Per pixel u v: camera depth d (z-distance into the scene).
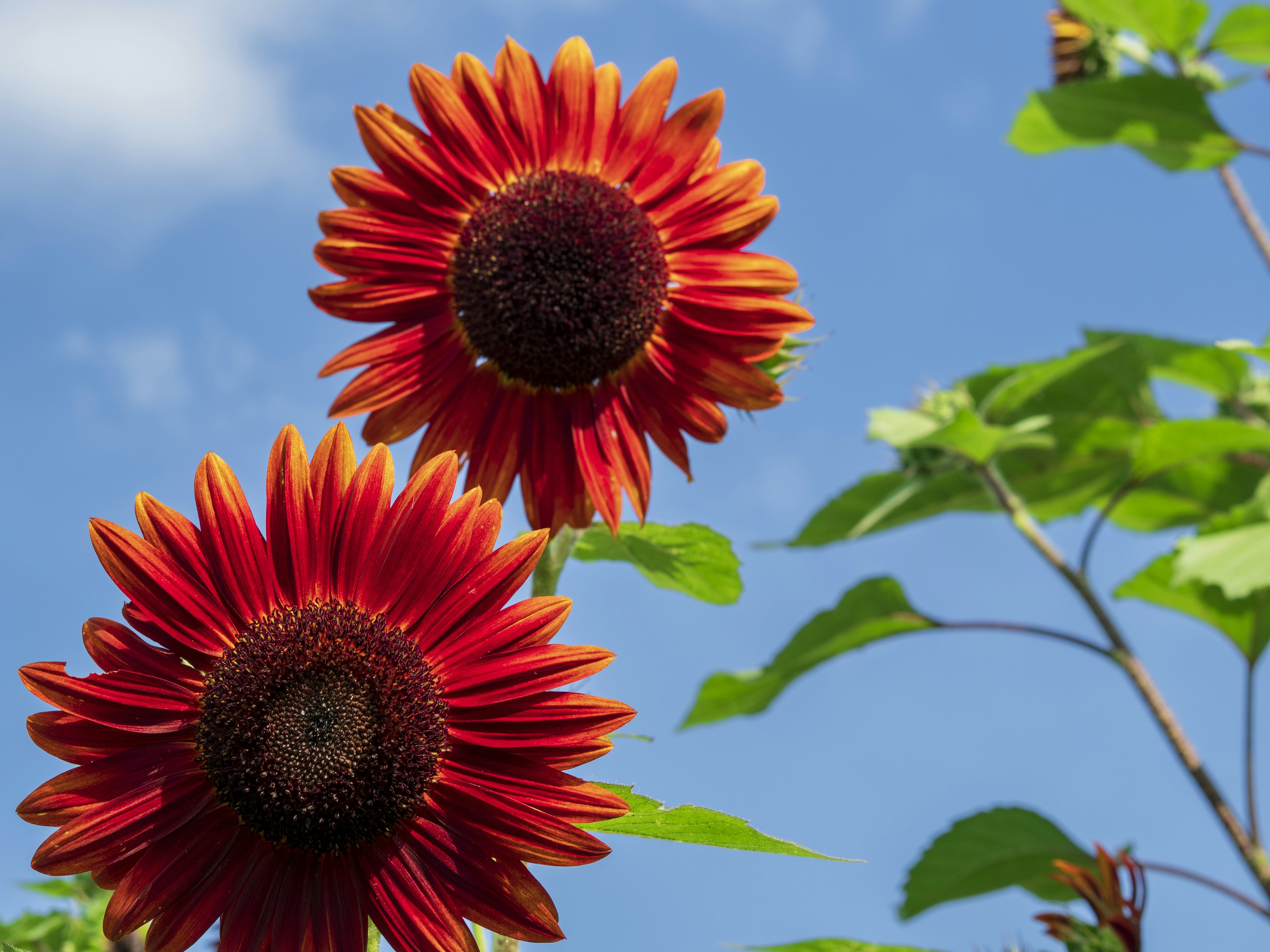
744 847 1.01
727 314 1.12
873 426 1.39
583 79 1.12
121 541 1.02
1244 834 1.33
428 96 1.11
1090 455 1.57
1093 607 1.39
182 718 1.02
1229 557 1.33
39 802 1.00
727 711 1.54
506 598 1.03
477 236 1.11
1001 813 1.37
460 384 1.11
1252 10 1.61
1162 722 1.36
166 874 1.01
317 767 1.01
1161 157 1.71
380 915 1.01
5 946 1.07
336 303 1.10
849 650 1.45
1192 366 1.63
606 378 1.12
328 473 1.03
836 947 1.12
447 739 1.02
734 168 1.13
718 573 1.17
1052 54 1.90
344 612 1.03
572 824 1.01
